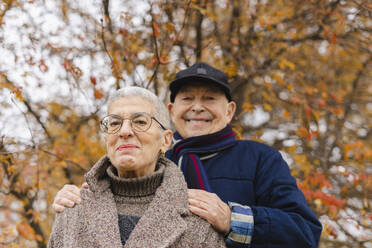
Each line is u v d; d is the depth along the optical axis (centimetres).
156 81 482
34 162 487
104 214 176
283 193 215
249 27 563
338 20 521
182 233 172
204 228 180
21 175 494
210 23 576
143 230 169
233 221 191
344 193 527
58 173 537
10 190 493
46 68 453
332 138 638
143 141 184
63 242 175
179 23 510
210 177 230
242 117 596
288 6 563
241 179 226
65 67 448
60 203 188
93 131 523
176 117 259
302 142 601
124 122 183
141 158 182
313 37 571
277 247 195
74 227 175
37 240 497
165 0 464
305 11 574
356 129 669
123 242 171
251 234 191
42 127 533
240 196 221
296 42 586
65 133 529
